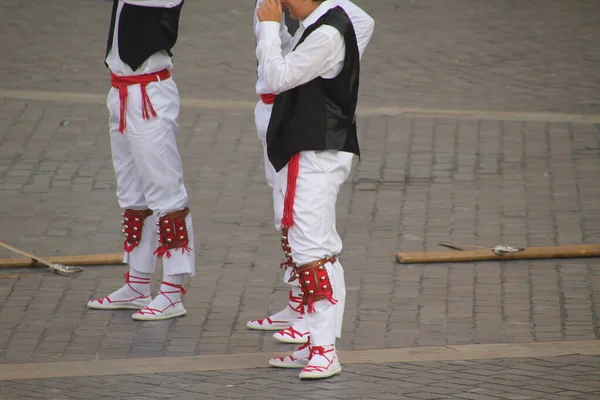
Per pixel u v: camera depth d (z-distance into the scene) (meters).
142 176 13.88
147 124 13.64
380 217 18.30
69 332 13.84
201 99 25.16
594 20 33.00
